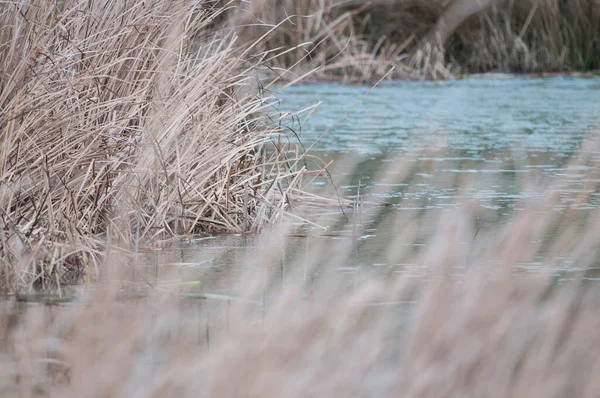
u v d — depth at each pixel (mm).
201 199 13477
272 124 15242
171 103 13055
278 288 9953
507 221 13258
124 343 7234
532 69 40250
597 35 40844
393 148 20656
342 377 6680
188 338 7973
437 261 10375
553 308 8188
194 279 10461
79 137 12211
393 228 13227
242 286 9977
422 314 7535
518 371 6996
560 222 13133
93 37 12664
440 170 17891
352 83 36031
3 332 8414
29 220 11391
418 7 39062
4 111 11172
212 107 13547
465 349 6977
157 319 8586
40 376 7223
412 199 15188
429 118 26047
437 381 6711
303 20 36219
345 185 16375
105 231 12336
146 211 12883
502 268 8664
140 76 13070
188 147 13133
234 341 7273
